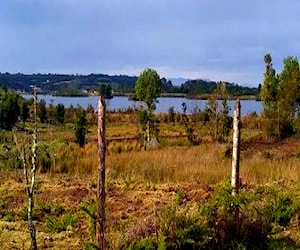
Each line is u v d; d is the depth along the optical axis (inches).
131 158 679.7
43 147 678.5
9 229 357.7
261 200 379.2
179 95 3863.2
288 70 1046.4
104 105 248.2
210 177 552.7
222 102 1053.2
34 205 438.3
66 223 365.1
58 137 992.2
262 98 1075.3
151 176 569.6
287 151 845.8
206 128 1198.3
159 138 1024.9
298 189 445.7
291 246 313.4
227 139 1002.7
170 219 292.5
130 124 1505.9
